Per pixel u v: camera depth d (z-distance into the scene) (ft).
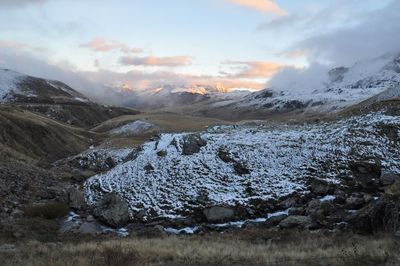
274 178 118.11
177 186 122.42
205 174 126.21
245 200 109.81
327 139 134.62
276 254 59.47
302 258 55.06
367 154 122.52
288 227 89.66
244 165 127.03
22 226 97.81
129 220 108.99
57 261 54.49
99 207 109.70
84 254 61.67
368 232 77.66
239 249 67.15
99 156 223.10
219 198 112.27
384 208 77.51
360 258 51.03
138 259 55.21
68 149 294.25
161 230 96.94
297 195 108.47
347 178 112.68
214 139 150.30
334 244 67.97
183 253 63.26
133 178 134.10
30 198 122.01
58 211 111.04
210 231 97.60
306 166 120.88
